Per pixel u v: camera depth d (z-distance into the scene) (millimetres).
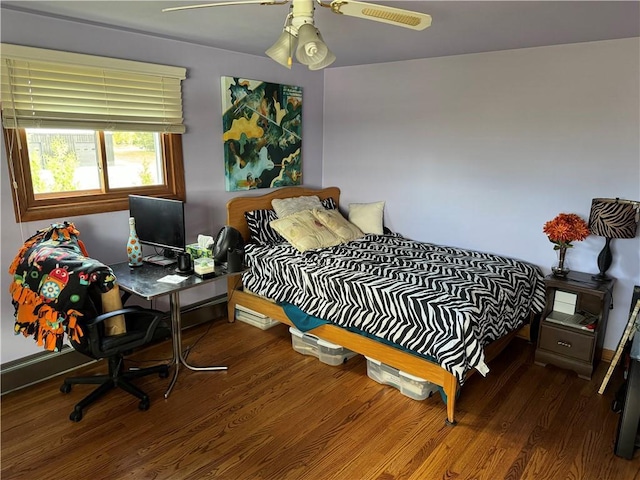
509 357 3211
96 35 2768
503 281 2947
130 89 2986
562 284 2973
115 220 3074
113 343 2344
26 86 2539
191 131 3426
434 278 2906
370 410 2572
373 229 4125
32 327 2293
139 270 2904
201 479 2033
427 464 2150
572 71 3051
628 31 2641
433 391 2713
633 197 2961
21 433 2330
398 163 4066
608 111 2963
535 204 3357
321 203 4258
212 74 3477
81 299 2189
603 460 2184
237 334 3539
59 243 2492
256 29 2811
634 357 2061
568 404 2645
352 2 1669
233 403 2623
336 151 4512
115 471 2078
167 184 3387
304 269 3119
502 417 2516
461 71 3541
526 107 3279
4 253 2605
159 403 2611
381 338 2738
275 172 4133
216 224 3740
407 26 1909
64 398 2656
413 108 3873
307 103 4340
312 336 3143
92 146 2979
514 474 2092
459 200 3740
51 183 2822
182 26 2750
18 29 2461
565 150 3166
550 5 2121
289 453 2215
